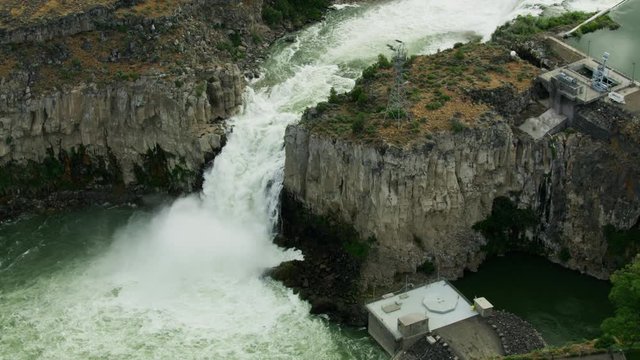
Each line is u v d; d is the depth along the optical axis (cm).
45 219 16512
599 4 19800
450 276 14662
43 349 13825
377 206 14275
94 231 16162
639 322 12106
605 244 14612
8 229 16338
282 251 15312
